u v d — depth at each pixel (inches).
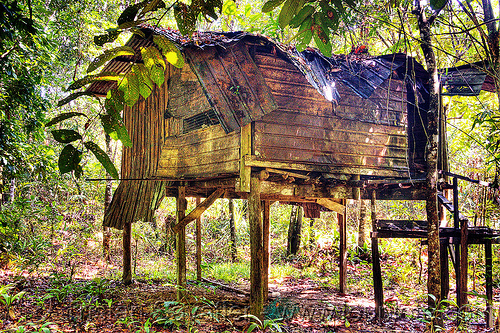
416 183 296.8
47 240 441.4
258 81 254.4
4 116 323.9
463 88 308.0
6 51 293.7
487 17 239.9
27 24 116.4
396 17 273.6
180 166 336.8
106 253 477.7
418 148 327.9
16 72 330.3
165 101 344.8
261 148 263.0
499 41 231.5
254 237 259.0
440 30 346.0
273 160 265.9
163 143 342.6
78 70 545.0
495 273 377.4
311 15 111.3
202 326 255.3
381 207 585.0
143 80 83.8
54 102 505.0
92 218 568.7
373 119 306.7
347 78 285.3
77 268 422.3
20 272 372.5
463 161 437.4
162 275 436.5
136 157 367.9
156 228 575.8
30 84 337.1
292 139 273.6
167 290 363.6
